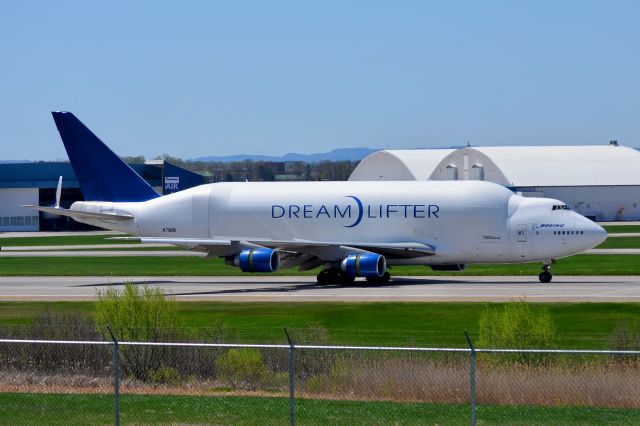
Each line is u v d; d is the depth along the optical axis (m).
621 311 70.00
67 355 54.03
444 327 65.06
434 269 98.50
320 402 43.97
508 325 52.91
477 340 58.38
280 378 49.59
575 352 38.16
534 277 97.19
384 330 64.25
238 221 101.50
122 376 51.84
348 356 51.19
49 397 46.22
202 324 68.31
